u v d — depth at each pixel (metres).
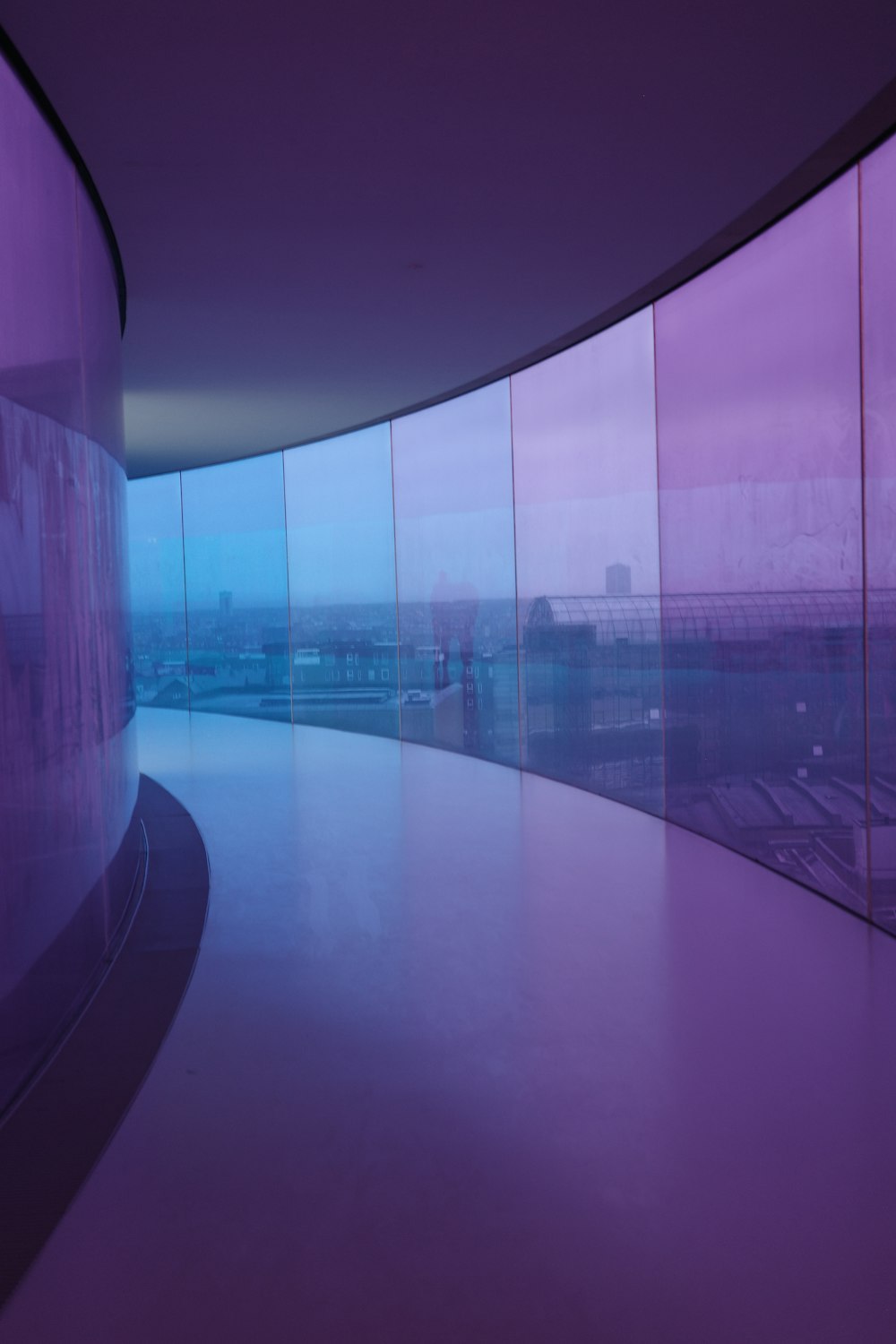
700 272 6.39
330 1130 2.93
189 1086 3.23
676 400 6.88
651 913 4.95
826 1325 2.07
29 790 3.29
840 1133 2.83
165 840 6.86
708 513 6.52
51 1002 3.54
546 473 9.31
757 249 5.73
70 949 3.80
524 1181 2.64
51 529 3.62
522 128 4.16
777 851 5.71
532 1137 2.86
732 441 6.16
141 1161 2.79
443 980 4.11
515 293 6.39
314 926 4.89
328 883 5.65
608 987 3.97
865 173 4.57
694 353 6.59
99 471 4.61
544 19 3.36
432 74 3.72
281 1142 2.88
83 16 3.25
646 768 8.01
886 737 4.64
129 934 4.84
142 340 7.21
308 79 3.71
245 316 6.71
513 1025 3.64
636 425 7.89
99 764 4.38
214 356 7.77
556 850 6.30
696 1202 2.52
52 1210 2.56
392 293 6.31
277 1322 2.13
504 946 4.50
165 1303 2.20
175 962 4.41
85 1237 2.45
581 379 8.69
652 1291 2.19
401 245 5.46
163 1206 2.57
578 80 3.77
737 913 4.93
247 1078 3.28
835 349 5.01
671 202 5.00
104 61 3.53
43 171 3.72
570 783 8.76
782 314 5.50
